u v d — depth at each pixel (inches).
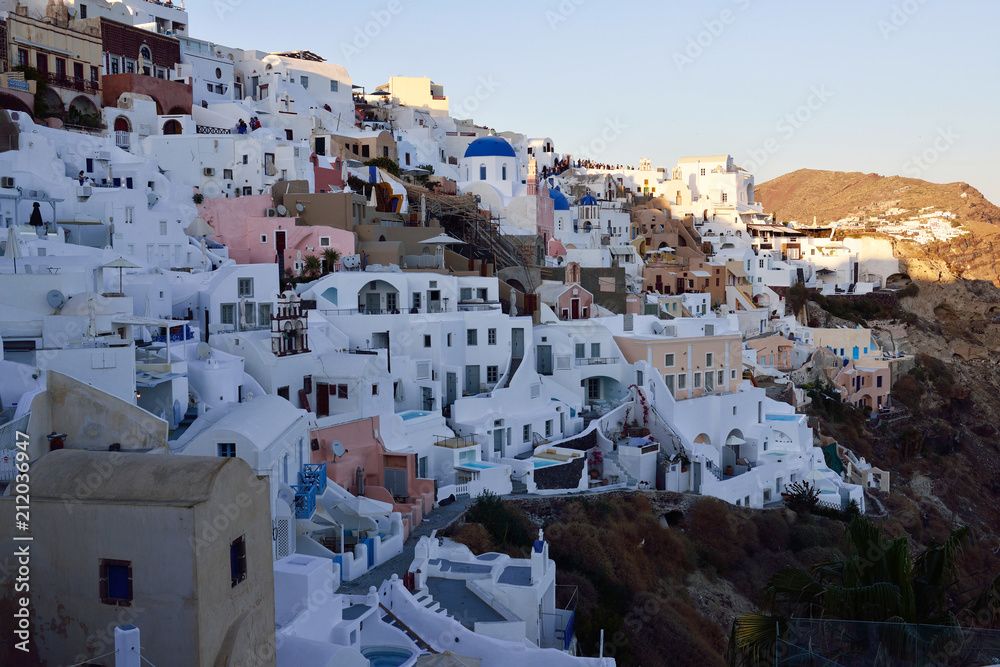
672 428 2605.8
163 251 2751.0
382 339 2491.4
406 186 3814.0
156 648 830.5
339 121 4931.1
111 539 840.3
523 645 1282.0
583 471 2306.8
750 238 5885.8
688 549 2207.2
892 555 1134.4
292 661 980.6
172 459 883.4
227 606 866.8
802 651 1072.2
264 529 932.0
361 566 1555.1
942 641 1014.4
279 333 2060.8
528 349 2635.3
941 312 5826.8
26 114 2891.2
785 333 4630.9
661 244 5315.0
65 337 1578.5
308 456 1726.1
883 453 4173.2
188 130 3693.4
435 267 3046.3
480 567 1576.0
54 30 3417.8
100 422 1227.9
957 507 4121.6
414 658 1197.7
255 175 3420.3
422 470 2127.2
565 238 4591.5
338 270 2938.0
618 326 2952.8
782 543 2472.9
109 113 3457.2
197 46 4658.0
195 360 1834.4
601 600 1839.3
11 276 1649.9
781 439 3038.9
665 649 1817.2
